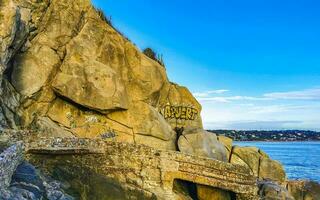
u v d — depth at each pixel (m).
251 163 39.94
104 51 39.69
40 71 35.56
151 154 30.36
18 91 34.25
